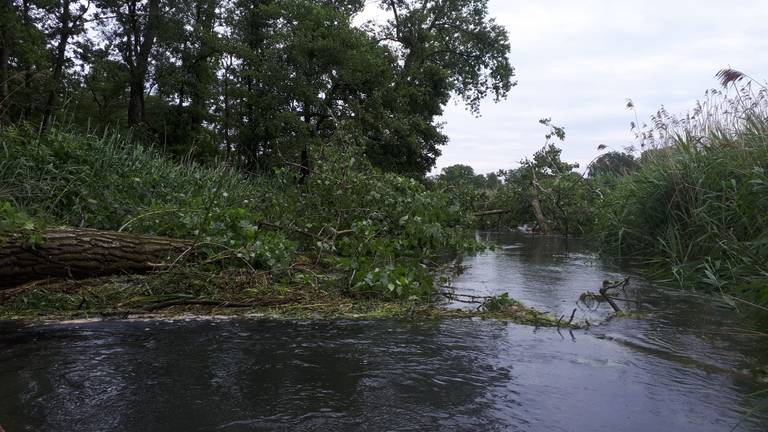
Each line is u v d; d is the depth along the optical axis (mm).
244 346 3105
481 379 2535
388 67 20078
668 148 7383
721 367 2715
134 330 3484
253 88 19969
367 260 5078
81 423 2010
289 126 17703
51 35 23922
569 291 5062
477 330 3531
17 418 2053
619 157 10430
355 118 18031
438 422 2039
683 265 5270
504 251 9312
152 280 4570
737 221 5258
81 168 6781
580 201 13484
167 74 24000
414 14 24859
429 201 7434
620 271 6516
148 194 7438
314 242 6422
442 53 28234
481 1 26891
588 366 2740
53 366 2693
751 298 3969
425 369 2686
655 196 6867
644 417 2092
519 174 16031
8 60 21625
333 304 4348
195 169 9555
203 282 4590
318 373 2611
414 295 4637
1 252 4125
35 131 7430
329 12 19219
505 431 1963
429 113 24406
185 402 2221
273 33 20078
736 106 6453
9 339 3227
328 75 18891
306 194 7363
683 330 3502
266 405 2199
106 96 26766
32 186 6113
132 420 2039
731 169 5477
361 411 2139
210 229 5340
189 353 2945
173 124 24547
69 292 4336
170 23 23047
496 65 27594
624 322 3750
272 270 5047
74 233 4637
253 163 18688
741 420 2064
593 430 1977
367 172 7980
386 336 3365
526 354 2959
